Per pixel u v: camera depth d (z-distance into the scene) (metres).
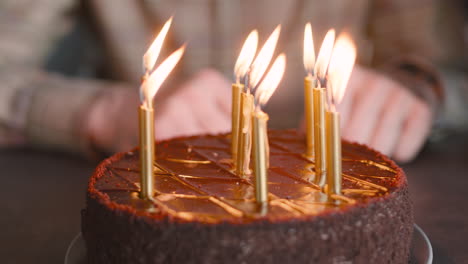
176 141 0.83
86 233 0.74
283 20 1.30
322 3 1.32
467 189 0.90
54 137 1.01
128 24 1.33
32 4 1.26
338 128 0.71
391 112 1.00
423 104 1.01
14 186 0.93
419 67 1.09
